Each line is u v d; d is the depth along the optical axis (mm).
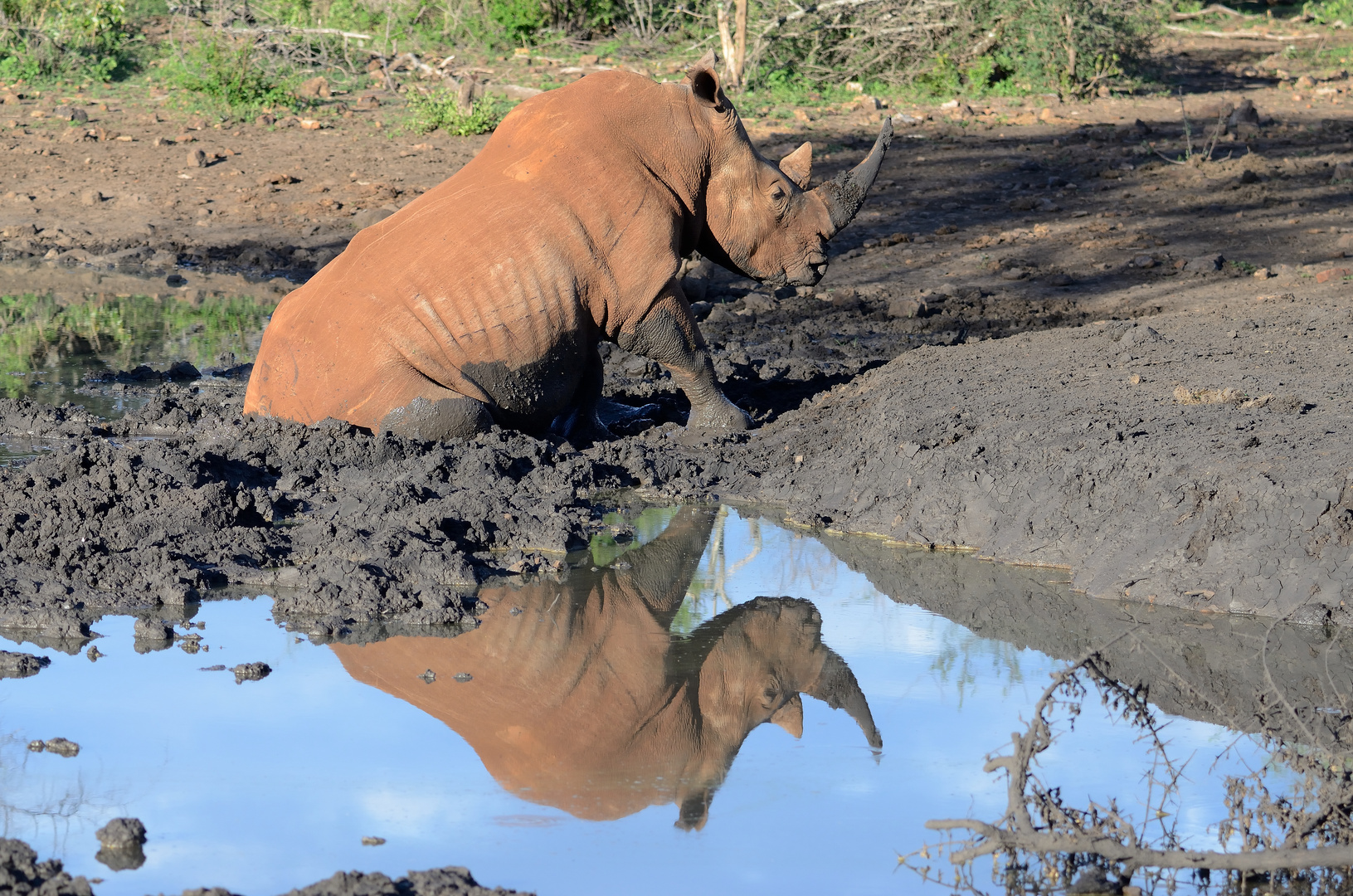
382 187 52875
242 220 50406
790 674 17531
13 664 17016
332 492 23359
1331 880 12695
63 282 42906
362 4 79312
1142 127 61531
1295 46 85938
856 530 22812
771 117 65125
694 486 24812
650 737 15703
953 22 71500
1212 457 20453
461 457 23969
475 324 24359
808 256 27047
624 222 24938
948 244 45875
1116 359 28000
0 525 20562
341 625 18625
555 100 25453
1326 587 18375
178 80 68938
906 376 28172
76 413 28219
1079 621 18969
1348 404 23031
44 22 73875
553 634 18688
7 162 56719
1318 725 15031
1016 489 21906
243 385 30984
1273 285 38156
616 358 33969
